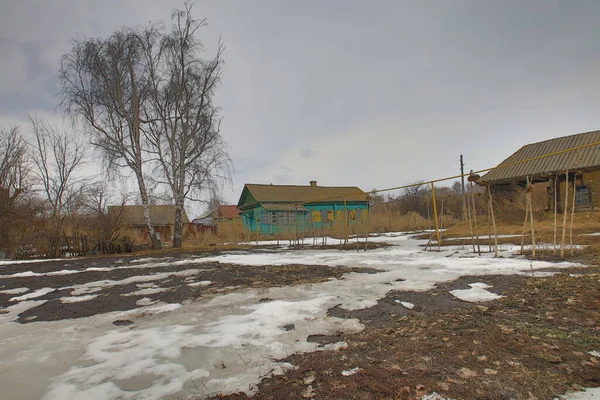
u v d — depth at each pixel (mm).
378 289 5488
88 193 16797
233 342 3498
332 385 2531
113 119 16422
